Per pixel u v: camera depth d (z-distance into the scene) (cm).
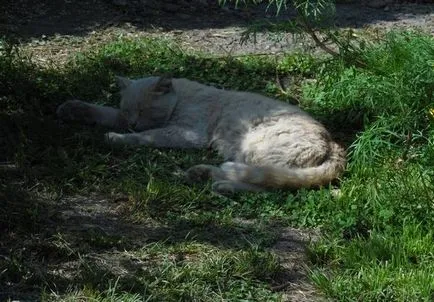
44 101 956
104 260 664
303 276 660
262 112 843
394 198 738
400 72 905
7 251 664
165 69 1062
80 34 1221
